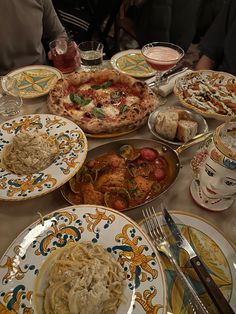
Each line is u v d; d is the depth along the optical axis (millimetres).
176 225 724
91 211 738
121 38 3055
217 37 1709
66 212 737
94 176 861
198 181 798
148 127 1049
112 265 651
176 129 967
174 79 1222
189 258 674
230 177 674
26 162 871
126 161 900
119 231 704
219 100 1129
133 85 1195
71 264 649
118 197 812
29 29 1646
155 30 2275
